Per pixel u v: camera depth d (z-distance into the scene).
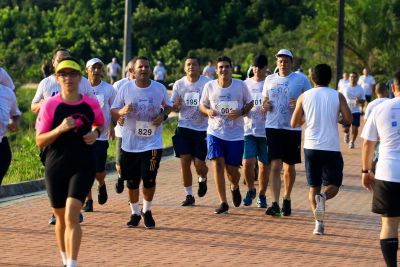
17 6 92.56
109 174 26.38
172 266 14.26
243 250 15.73
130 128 17.38
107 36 85.50
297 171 27.66
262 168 20.28
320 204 17.08
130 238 16.56
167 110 17.56
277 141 18.94
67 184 13.12
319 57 73.25
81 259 14.65
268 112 18.92
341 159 17.17
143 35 85.12
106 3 87.12
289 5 88.81
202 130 20.33
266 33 85.94
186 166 20.34
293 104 18.67
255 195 20.73
